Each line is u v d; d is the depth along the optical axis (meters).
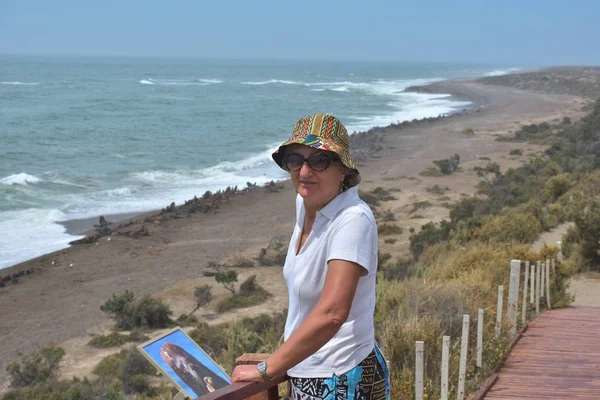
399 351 6.94
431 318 7.87
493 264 12.69
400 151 62.19
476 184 46.84
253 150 65.94
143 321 22.77
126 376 16.84
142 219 37.56
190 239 33.72
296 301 2.52
